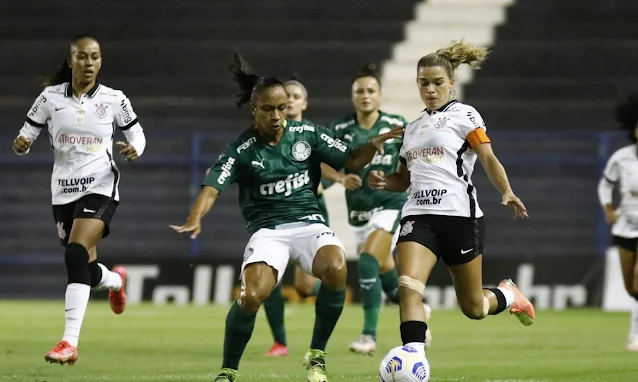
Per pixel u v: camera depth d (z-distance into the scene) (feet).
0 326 135.74
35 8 250.57
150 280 191.31
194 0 250.78
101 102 79.61
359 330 132.77
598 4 244.42
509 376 81.46
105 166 79.71
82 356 97.14
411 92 231.50
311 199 70.28
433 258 62.13
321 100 229.04
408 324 59.88
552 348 109.70
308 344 111.04
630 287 113.19
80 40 78.43
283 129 69.36
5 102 229.86
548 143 213.87
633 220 113.70
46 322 142.92
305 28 244.42
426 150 63.10
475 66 66.44
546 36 241.35
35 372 81.97
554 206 210.38
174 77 238.68
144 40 245.45
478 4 246.47
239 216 212.23
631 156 115.85
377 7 247.70
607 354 102.63
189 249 210.59
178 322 144.66
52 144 80.18
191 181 213.25
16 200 214.69
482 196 211.20
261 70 237.25
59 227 81.15
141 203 213.87
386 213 102.78
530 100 231.09
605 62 235.61
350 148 69.92
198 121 227.40
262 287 65.41
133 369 84.84
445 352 104.68
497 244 209.36
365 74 105.60
